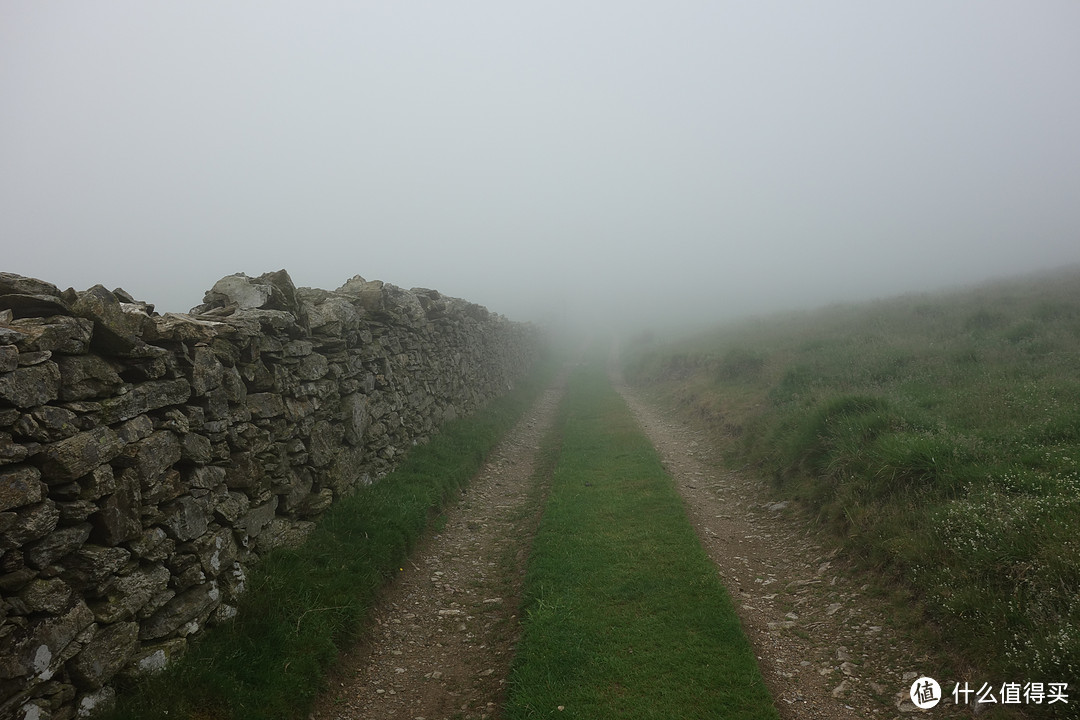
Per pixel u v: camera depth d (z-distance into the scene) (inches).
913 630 210.1
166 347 206.2
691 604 249.0
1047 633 173.8
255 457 251.6
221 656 192.7
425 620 264.5
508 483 484.1
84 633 153.9
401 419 443.8
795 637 226.7
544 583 276.5
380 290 419.8
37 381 151.9
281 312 283.6
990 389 382.0
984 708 169.2
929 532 238.7
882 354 551.8
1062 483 235.9
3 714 130.5
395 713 202.4
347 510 315.9
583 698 195.5
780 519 345.1
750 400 593.9
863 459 319.3
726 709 185.9
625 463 489.7
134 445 181.5
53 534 150.9
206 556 206.7
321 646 213.5
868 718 178.7
